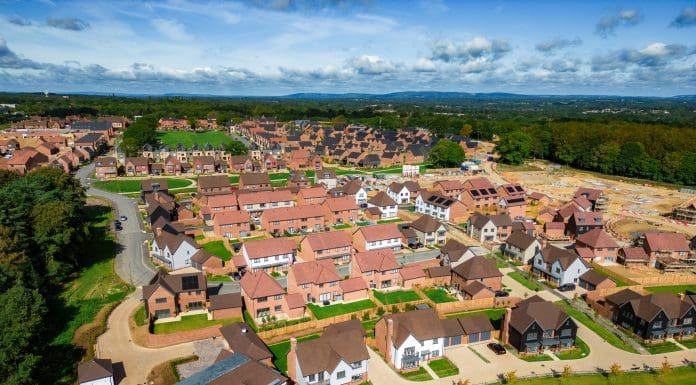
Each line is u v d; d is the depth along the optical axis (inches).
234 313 3026.6
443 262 3902.6
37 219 3420.3
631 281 3686.0
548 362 2637.8
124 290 3339.1
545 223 4931.1
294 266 3270.2
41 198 3907.5
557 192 6860.2
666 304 2940.5
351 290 3287.4
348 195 5551.2
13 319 2265.0
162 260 3833.7
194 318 3002.0
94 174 7234.3
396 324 2618.1
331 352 2389.3
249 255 3612.2
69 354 2564.0
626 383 2448.3
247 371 2126.0
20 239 3270.2
